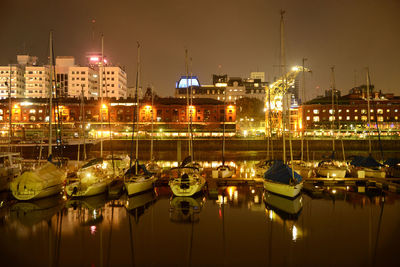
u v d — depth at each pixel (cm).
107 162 5328
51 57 3762
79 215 2791
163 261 1923
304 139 9119
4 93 15600
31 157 7000
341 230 2403
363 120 11531
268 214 2795
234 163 6725
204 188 3769
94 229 2459
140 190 3338
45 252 2041
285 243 2162
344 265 1862
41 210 2923
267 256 1977
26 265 1873
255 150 9138
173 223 2584
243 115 13850
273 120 9200
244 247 2116
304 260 1920
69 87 16438
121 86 18512
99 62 18012
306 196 3422
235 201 3209
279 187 3077
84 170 3691
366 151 9025
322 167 4322
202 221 2619
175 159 7900
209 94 17562
